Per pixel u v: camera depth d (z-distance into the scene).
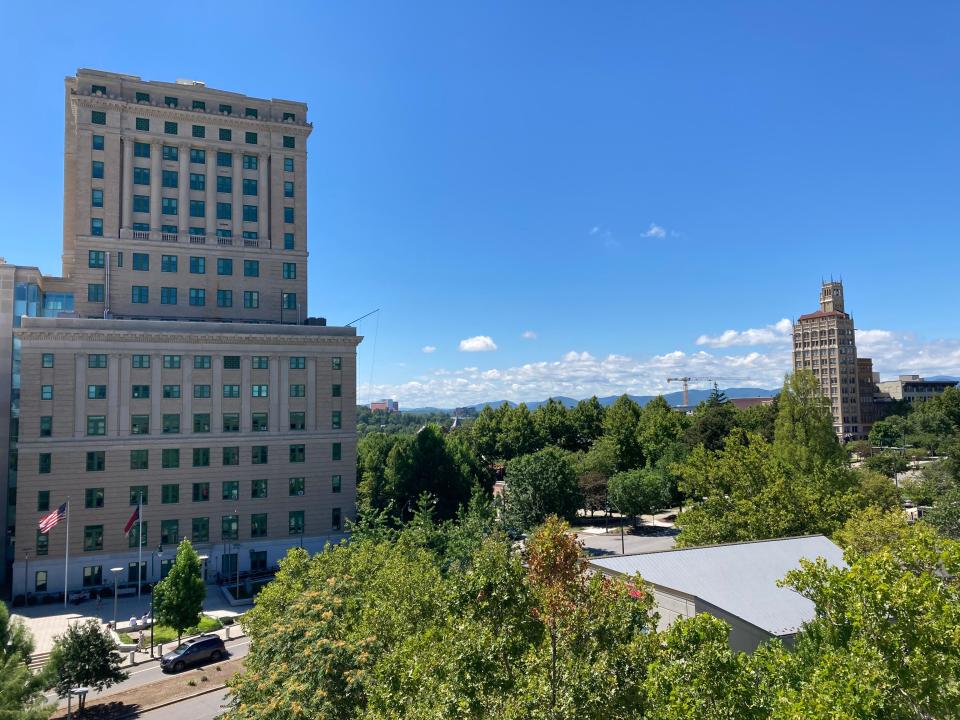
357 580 30.72
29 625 52.38
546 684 14.21
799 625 24.78
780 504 45.00
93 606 58.00
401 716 16.44
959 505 48.69
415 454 82.44
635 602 17.09
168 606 44.69
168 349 66.94
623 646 15.50
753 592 27.20
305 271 77.50
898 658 12.81
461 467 85.19
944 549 15.62
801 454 55.25
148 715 34.94
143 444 65.06
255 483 69.44
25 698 24.08
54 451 61.91
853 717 12.04
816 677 13.48
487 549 17.83
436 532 47.62
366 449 113.56
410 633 24.17
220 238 73.62
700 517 48.94
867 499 55.25
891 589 13.45
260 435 69.88
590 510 100.31
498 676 15.42
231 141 75.12
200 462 67.31
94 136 69.12
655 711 13.73
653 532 87.44
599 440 114.62
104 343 64.44
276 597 30.81
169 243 71.25
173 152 72.94
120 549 63.50
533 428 124.31
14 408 66.62
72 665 33.44
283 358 71.56
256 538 69.06
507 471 81.69
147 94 71.88
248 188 76.00
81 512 62.41
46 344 62.41
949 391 147.50
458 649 15.92
